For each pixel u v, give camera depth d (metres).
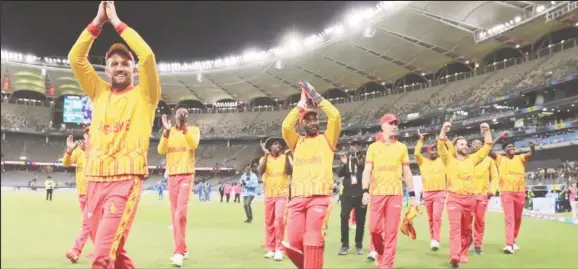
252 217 17.05
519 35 31.77
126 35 3.83
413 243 10.31
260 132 44.91
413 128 28.41
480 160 7.71
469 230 7.63
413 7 33.81
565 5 25.12
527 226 12.50
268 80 50.38
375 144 7.05
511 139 17.81
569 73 14.32
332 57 43.38
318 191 5.23
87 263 7.53
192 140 7.59
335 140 5.45
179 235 7.53
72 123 57.38
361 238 8.84
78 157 8.53
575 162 13.43
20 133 54.56
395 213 6.73
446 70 43.06
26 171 52.50
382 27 37.50
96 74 4.04
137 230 12.70
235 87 55.16
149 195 42.47
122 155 3.76
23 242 10.06
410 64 43.16
